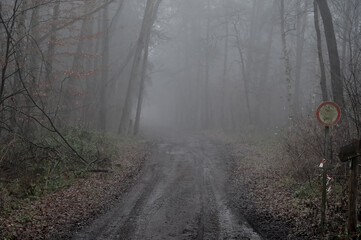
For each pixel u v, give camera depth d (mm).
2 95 13484
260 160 16375
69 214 8977
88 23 22328
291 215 8367
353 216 6500
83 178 12992
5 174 11859
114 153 17578
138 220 8625
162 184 12742
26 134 14641
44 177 11688
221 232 7684
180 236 7516
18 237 7348
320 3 13344
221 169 15594
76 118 21266
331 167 9977
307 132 11203
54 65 24156
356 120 9023
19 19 14820
